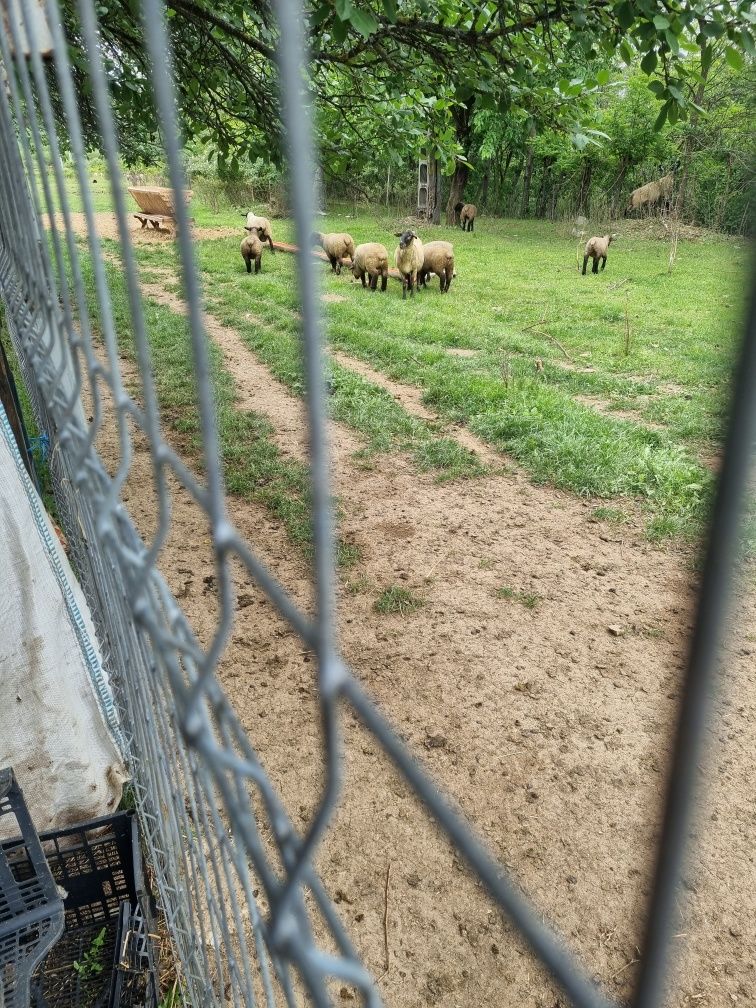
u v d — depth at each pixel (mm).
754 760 3371
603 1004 287
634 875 2855
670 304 13586
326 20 3477
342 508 5496
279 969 592
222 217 25188
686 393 8195
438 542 5102
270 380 8406
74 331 898
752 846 2965
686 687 307
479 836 3000
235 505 5500
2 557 2426
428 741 3443
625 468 6062
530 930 302
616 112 25781
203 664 543
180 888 1535
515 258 20375
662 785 317
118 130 5422
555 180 30125
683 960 2545
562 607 4434
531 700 3701
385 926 2676
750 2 3357
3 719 2521
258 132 5680
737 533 291
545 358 9711
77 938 2553
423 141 5703
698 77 3668
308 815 3055
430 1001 2455
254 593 4445
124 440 723
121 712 2346
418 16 4578
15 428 3549
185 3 4230
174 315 10852
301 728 3492
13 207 1447
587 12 3865
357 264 14750
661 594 4586
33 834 2225
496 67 4688
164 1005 2225
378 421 7070
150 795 1849
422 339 10484
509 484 6016
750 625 4172
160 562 4730
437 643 4086
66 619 2621
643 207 26844
